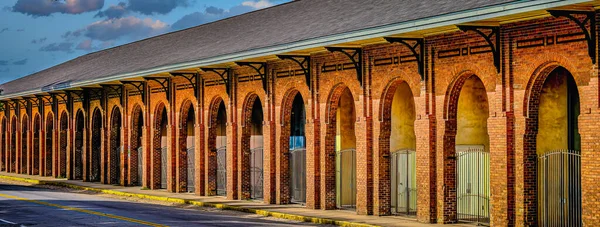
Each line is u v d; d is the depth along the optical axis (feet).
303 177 117.19
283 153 113.80
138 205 120.37
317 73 105.60
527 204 78.79
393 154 102.83
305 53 104.06
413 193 103.45
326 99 104.32
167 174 141.79
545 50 75.31
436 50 87.56
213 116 130.62
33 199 131.23
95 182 169.89
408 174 104.22
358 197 99.50
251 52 106.11
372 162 97.86
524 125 78.02
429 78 88.38
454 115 87.56
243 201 120.16
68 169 180.75
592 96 70.85
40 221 95.66
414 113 105.29
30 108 202.69
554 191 81.10
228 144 124.77
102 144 164.55
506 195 79.77
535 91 78.18
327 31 96.63
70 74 185.78
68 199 132.16
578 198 80.18
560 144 84.28
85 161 172.24
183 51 138.21
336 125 110.52
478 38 82.12
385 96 95.71
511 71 78.95
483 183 91.30
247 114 122.42
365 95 97.71
